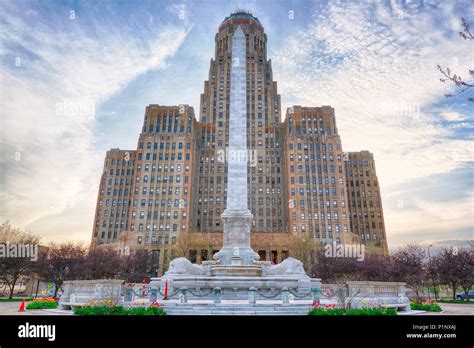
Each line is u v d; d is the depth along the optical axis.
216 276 31.69
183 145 116.31
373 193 126.25
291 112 122.75
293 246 89.50
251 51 137.38
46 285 65.50
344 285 24.52
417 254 62.00
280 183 121.00
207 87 137.88
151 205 109.62
